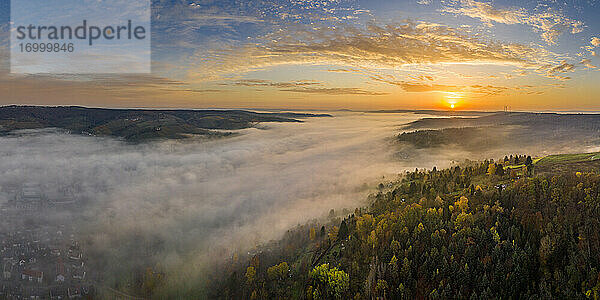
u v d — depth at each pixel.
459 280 118.50
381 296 125.75
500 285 112.69
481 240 130.50
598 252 111.94
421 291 121.94
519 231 130.38
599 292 98.81
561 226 125.56
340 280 140.38
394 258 132.88
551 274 112.44
